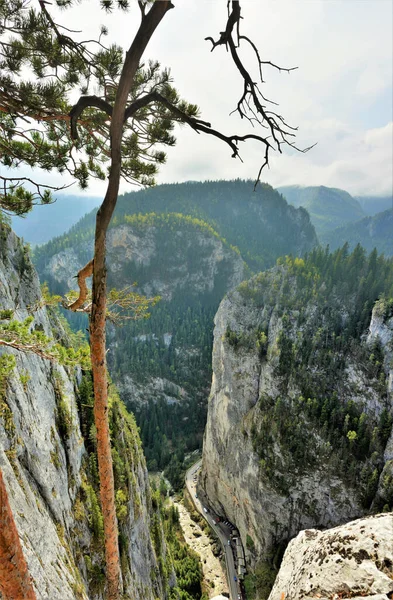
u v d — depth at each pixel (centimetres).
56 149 1230
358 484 7656
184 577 7044
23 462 1812
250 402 10094
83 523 2377
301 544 721
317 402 8731
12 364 1452
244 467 9000
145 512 4684
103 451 1073
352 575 509
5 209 1275
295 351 9669
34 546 1412
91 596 2108
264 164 758
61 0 880
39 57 979
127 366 17625
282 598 618
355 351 9494
